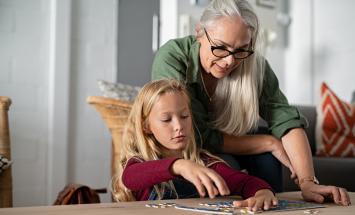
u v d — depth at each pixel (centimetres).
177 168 100
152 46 329
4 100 185
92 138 297
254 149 146
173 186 125
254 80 146
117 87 252
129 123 132
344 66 357
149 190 124
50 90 279
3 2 265
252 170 150
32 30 274
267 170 147
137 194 125
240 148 147
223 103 150
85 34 297
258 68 147
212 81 151
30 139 271
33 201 270
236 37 126
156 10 332
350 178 221
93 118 298
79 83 293
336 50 364
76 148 290
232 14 127
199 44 141
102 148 301
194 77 143
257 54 145
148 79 328
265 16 369
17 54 269
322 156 261
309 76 380
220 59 131
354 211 87
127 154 129
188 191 128
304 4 384
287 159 141
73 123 290
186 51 146
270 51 381
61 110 280
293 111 147
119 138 204
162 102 121
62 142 280
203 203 94
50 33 280
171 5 322
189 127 124
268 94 153
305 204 97
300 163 134
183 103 123
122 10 315
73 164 289
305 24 383
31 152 271
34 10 275
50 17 281
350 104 276
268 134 157
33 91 274
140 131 126
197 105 143
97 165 299
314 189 111
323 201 105
